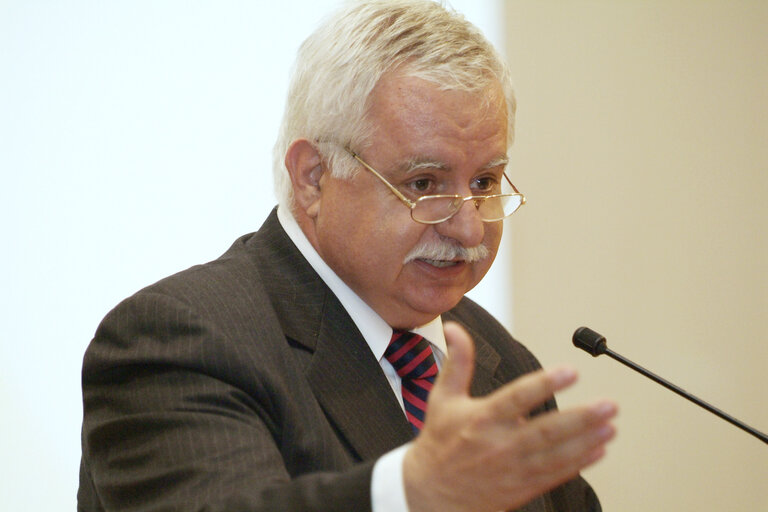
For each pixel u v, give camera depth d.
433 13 5.08
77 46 7.84
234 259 5.25
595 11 9.44
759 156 9.80
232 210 8.11
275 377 4.62
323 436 4.65
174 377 4.46
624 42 9.52
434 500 3.12
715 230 9.73
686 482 9.66
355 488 3.32
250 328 4.76
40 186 7.72
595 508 5.91
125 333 4.71
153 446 4.27
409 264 5.08
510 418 2.95
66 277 7.73
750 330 9.80
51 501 7.60
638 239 9.54
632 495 9.55
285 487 3.58
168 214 7.98
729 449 9.73
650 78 9.57
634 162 9.54
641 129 9.55
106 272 7.82
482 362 5.79
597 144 9.45
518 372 6.00
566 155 9.38
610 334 9.46
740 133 9.76
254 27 8.20
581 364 9.38
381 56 4.93
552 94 9.34
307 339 5.00
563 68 9.36
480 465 2.99
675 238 9.64
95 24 7.87
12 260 7.63
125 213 7.89
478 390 5.61
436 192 5.03
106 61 7.89
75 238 7.77
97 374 4.70
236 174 8.12
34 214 7.70
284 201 5.51
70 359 7.70
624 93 9.52
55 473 7.62
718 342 9.73
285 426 4.58
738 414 9.75
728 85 9.73
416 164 4.91
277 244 5.40
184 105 8.05
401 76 4.92
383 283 5.11
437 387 3.14
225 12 8.16
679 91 9.63
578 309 9.38
